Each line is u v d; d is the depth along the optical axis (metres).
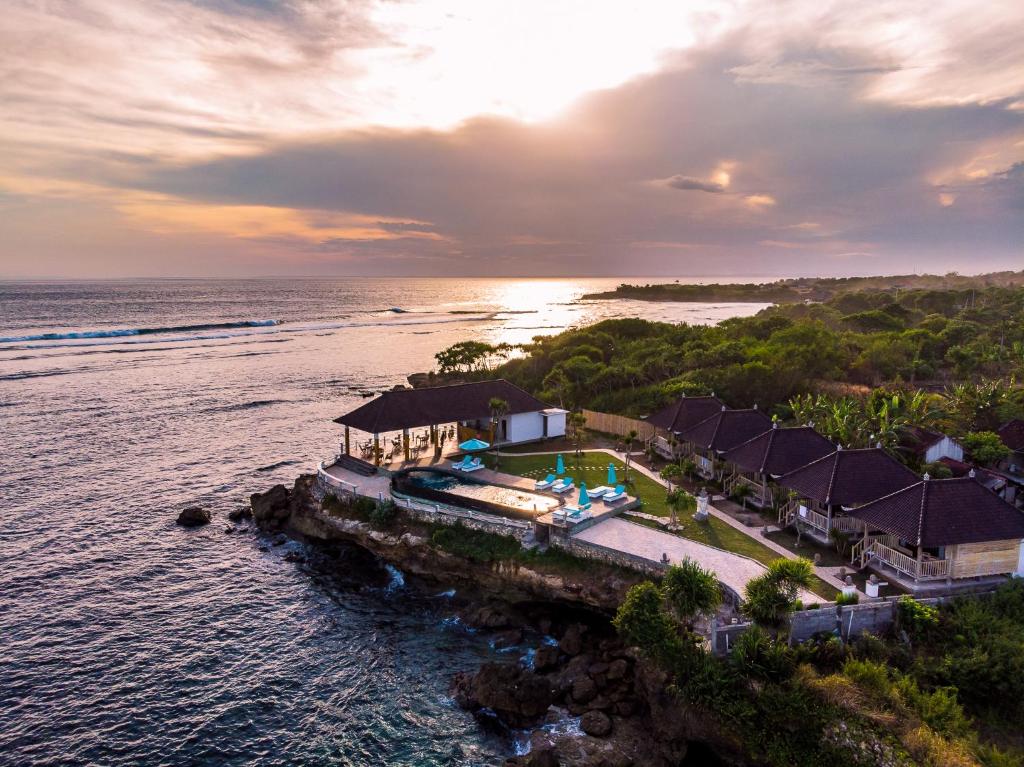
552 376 81.19
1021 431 49.41
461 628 36.03
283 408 88.69
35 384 99.75
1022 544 30.88
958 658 25.03
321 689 31.08
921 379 76.12
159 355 132.12
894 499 32.66
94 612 37.44
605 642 32.31
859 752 21.92
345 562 43.53
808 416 55.62
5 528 47.91
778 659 24.41
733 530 38.50
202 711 29.59
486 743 27.27
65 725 28.56
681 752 25.80
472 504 42.59
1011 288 178.25
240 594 39.75
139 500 54.12
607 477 48.78
